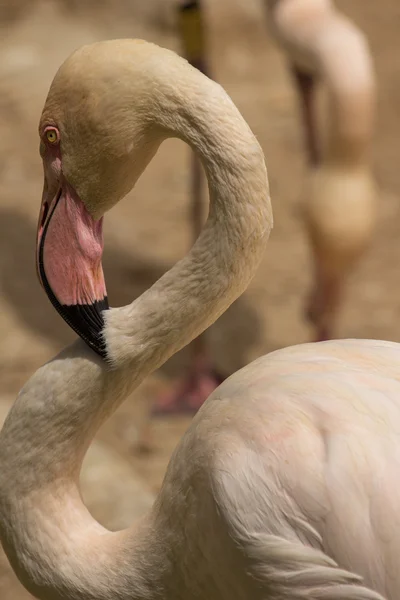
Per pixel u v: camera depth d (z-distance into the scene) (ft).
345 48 17.87
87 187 8.79
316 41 18.11
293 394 8.31
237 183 8.26
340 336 23.31
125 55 8.38
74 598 9.12
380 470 7.84
